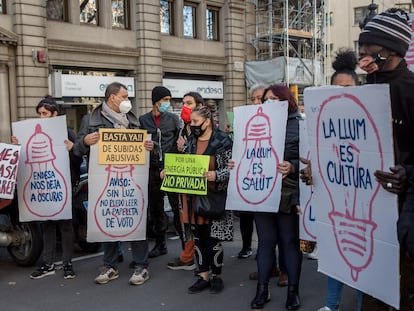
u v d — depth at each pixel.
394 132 2.48
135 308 4.51
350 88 2.48
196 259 4.92
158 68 19.80
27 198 5.36
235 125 4.45
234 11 23.30
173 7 21.12
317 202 2.86
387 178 2.31
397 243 2.34
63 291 5.03
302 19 26.19
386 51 2.51
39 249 5.79
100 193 5.06
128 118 5.37
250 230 6.11
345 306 4.38
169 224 7.98
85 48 17.55
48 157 5.30
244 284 5.12
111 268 5.33
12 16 15.82
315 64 25.28
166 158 4.86
